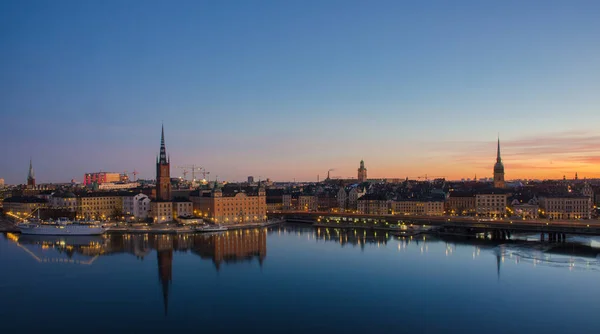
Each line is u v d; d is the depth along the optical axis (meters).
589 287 168.00
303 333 129.12
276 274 190.00
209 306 150.50
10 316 141.62
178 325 134.88
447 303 152.12
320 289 168.38
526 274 186.50
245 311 145.88
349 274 189.50
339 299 157.00
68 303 153.12
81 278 183.62
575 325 133.25
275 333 129.25
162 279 182.38
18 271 195.38
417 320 137.88
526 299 155.50
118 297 160.00
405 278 182.62
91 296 160.75
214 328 132.75
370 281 178.62
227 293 164.12
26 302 154.25
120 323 136.25
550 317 139.38
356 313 143.75
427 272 191.62
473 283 174.50
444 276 185.12
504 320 137.50
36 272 193.25
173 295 161.50
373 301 154.75
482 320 137.50
